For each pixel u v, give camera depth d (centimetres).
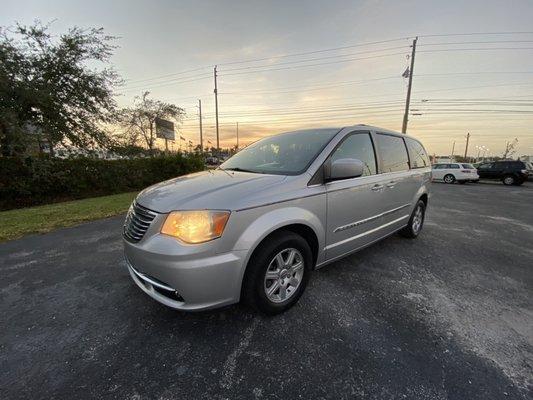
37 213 669
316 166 268
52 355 203
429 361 198
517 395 171
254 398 169
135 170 1359
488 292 295
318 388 176
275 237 233
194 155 1678
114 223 578
